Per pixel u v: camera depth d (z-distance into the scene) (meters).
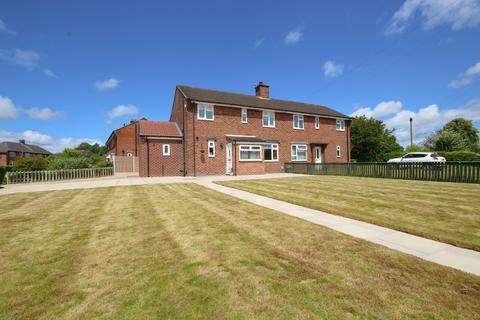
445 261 3.78
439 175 13.38
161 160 21.95
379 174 16.39
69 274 3.52
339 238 4.80
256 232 5.20
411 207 7.11
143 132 22.06
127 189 12.50
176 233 5.20
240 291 3.01
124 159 30.97
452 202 7.62
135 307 2.75
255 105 24.33
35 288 3.17
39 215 7.12
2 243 4.79
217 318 2.54
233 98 24.95
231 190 11.46
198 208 7.59
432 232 4.95
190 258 3.96
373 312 2.60
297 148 26.78
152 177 20.59
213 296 2.92
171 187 12.99
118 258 4.01
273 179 16.22
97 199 9.68
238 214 6.77
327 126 29.33
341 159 30.30
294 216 6.53
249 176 19.48
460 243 4.38
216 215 6.68
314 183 13.42
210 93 24.78
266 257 3.96
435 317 2.51
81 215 7.04
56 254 4.22
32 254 4.24
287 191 10.70
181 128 23.30
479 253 4.07
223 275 3.41
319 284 3.15
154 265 3.74
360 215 6.36
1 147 55.22
